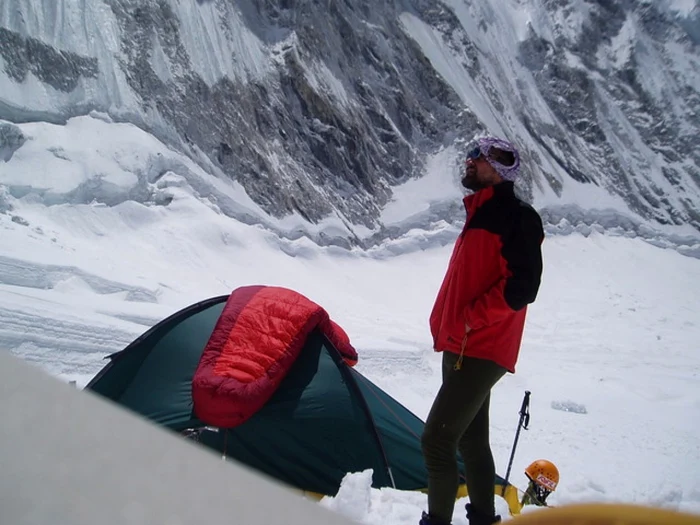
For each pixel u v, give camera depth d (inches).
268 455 152.3
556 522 34.8
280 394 158.1
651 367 548.4
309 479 152.8
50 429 23.7
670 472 267.1
